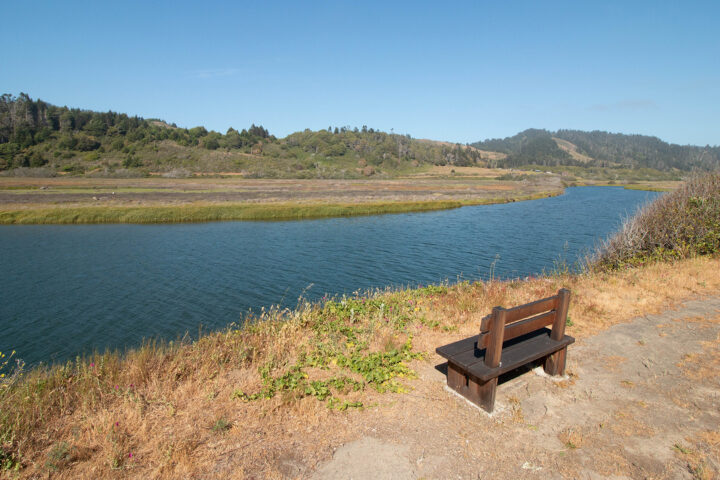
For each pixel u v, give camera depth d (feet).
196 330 45.91
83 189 230.07
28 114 498.28
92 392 14.71
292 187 280.51
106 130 532.32
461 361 14.17
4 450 11.55
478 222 132.87
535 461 11.36
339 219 141.79
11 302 54.54
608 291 26.99
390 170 579.89
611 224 126.62
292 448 11.91
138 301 55.06
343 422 13.17
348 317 23.90
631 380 15.81
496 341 13.35
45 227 119.24
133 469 10.94
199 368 17.16
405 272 69.82
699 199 38.40
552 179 484.33
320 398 14.39
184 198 188.34
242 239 101.14
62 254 83.30
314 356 18.03
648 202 45.93
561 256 80.43
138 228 118.52
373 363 16.96
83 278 65.77
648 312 23.06
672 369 16.56
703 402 14.11
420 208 173.06
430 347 19.38
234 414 13.55
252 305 53.57
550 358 16.19
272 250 88.02
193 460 11.27
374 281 64.13
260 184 306.76
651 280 28.78
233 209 147.74
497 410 13.83
